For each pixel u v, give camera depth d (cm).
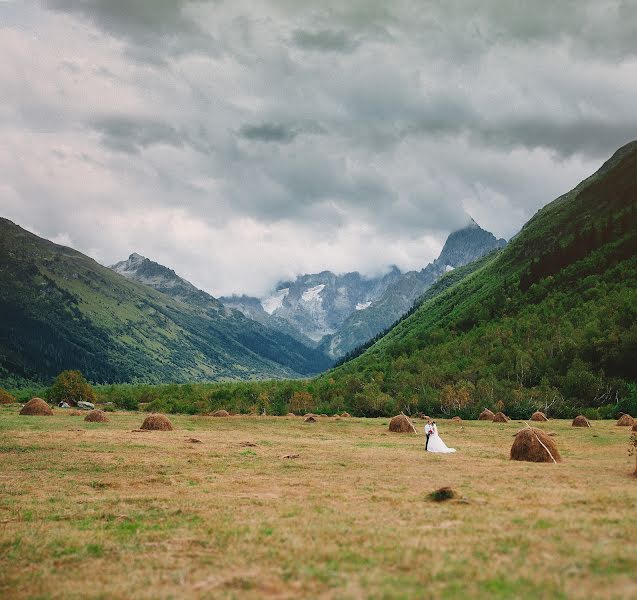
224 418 7294
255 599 909
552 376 10938
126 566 1145
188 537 1339
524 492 1798
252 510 1622
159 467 2534
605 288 14675
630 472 2358
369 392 10631
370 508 1606
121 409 9894
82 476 2306
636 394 8981
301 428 5634
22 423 4850
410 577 980
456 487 1938
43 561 1206
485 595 870
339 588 938
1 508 1730
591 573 946
